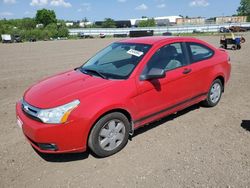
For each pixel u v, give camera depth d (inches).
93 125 150.7
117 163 154.9
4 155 165.0
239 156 159.0
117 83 161.8
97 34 2947.8
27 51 933.2
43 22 4862.2
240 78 356.8
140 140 180.1
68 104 144.6
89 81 167.6
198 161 154.4
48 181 140.5
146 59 176.4
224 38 783.7
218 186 133.0
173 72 189.0
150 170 147.3
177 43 200.5
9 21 4475.9
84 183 138.3
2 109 247.9
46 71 468.4
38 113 145.3
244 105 244.5
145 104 173.2
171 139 181.0
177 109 200.8
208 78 219.5
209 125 202.2
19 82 371.2
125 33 2856.8
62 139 143.9
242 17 4097.0
